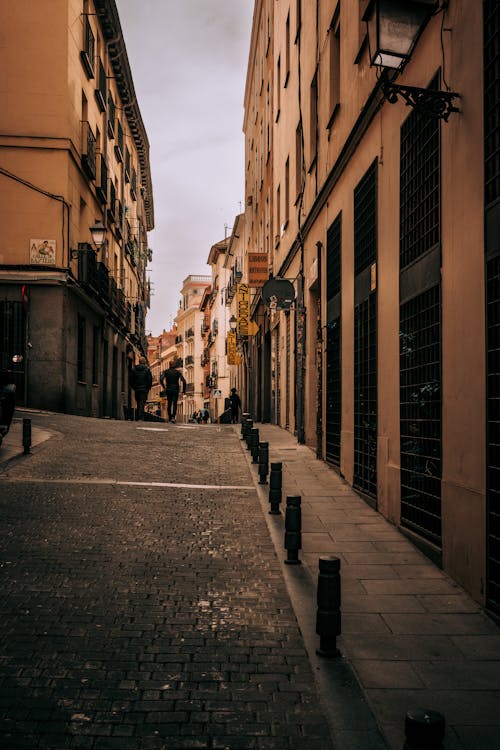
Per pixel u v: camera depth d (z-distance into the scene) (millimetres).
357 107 9953
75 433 15422
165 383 24453
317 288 13930
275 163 23016
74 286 21234
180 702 3637
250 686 3838
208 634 4574
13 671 3951
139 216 46500
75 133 21891
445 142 5977
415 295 6902
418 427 6918
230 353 47656
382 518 8086
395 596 5402
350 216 10500
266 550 6617
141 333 46750
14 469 10312
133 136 39156
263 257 25750
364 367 9477
